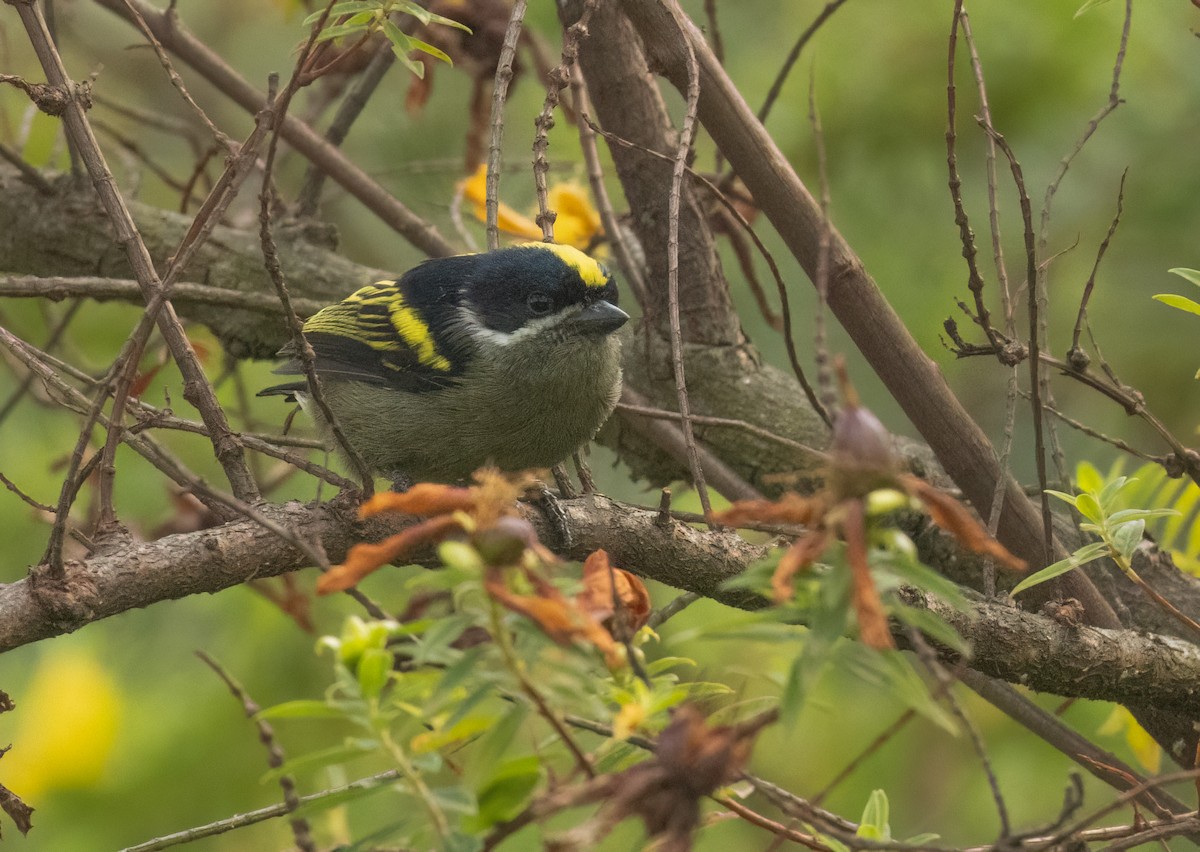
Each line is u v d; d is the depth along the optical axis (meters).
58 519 6.71
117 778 12.24
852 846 5.79
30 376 11.77
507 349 10.58
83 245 12.13
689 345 11.39
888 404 14.44
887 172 13.95
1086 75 13.45
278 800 12.35
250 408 14.79
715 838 12.87
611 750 5.69
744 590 8.37
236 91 11.96
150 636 13.20
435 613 10.05
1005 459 8.38
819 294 5.43
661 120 10.96
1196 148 13.69
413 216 12.23
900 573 4.66
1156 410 14.31
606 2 10.59
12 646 6.81
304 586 13.05
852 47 13.80
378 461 11.24
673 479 11.75
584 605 5.38
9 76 8.21
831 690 13.47
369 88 12.14
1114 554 7.44
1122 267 14.17
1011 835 5.27
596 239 12.55
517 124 15.77
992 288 13.98
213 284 12.17
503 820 5.09
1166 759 12.23
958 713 5.19
